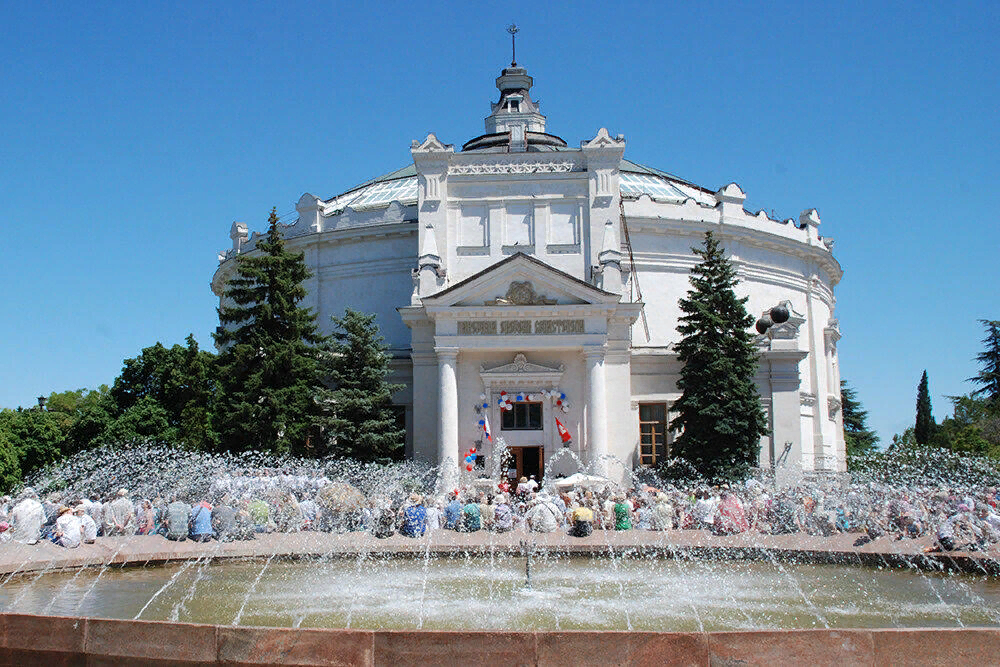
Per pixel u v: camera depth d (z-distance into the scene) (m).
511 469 45.97
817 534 29.72
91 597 20.27
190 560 26.00
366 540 27.91
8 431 61.50
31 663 12.77
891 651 11.31
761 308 61.53
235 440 43.97
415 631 11.81
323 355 46.50
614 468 45.53
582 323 45.19
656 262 58.47
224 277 67.94
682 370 46.44
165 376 59.31
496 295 45.38
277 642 12.02
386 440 45.28
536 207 49.81
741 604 19.56
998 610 18.92
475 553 27.61
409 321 47.69
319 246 60.78
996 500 30.52
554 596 20.56
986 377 79.69
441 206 49.72
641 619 17.86
